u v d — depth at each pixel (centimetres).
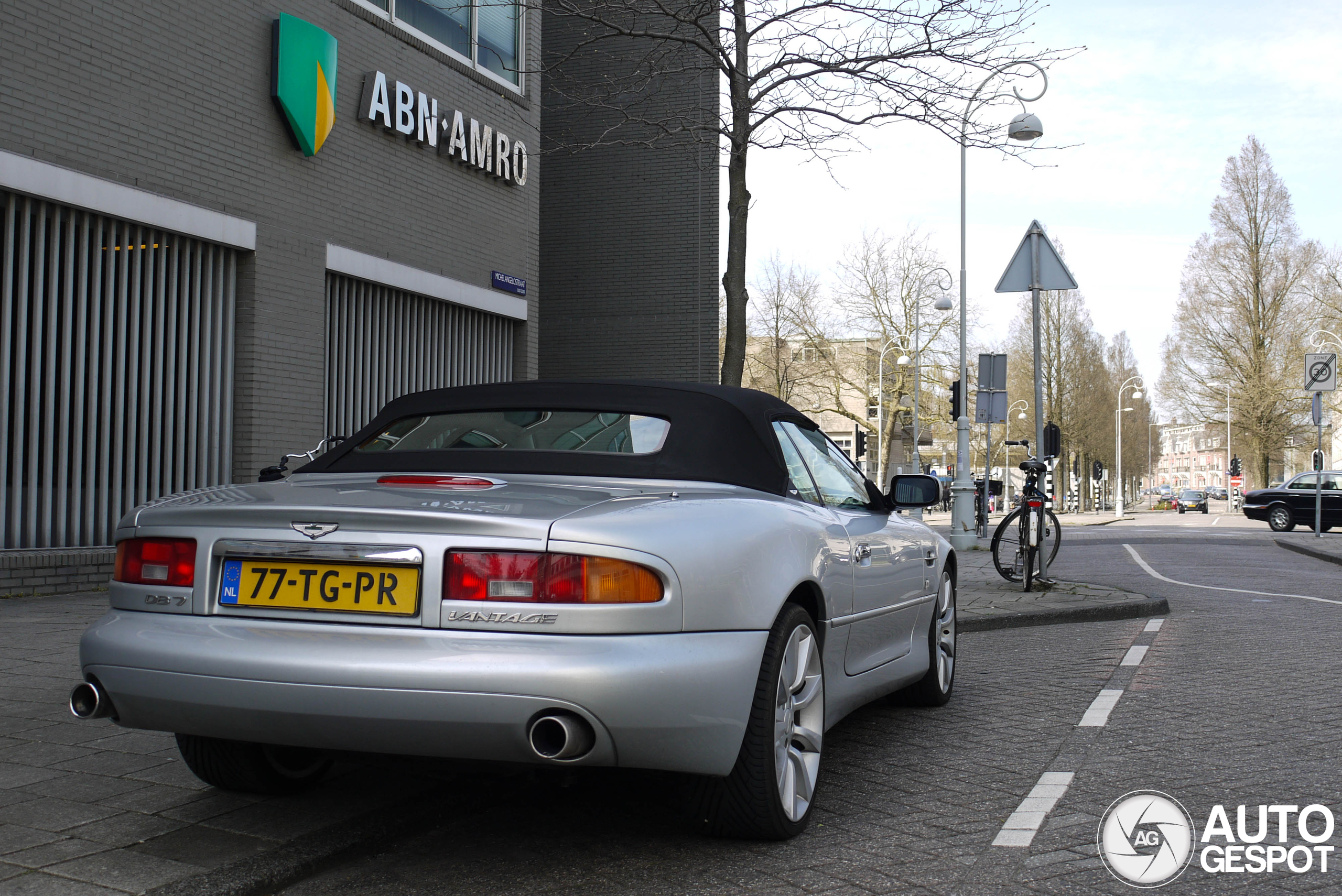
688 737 314
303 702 306
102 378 1001
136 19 1001
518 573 306
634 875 336
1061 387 6888
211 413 1103
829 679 416
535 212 1608
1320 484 2673
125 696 327
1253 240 5534
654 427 411
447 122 1405
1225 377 5569
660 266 1878
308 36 1169
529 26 1588
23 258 917
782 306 5216
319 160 1208
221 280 1105
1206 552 2103
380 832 363
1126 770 454
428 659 300
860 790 430
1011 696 621
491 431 424
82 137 953
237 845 341
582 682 295
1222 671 696
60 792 395
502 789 420
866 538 459
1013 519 1181
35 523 944
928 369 5125
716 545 333
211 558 330
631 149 1888
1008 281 1179
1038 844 363
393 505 324
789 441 452
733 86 890
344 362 1272
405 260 1340
